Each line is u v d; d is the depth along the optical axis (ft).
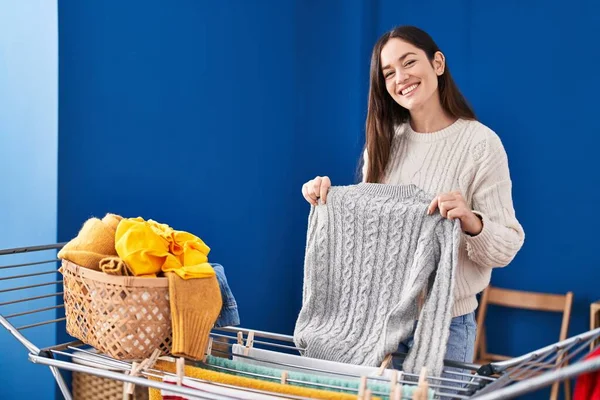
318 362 4.67
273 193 10.75
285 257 11.12
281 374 4.40
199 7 9.12
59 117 7.42
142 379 4.04
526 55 10.44
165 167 8.75
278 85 10.74
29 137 7.65
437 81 5.65
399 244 4.89
